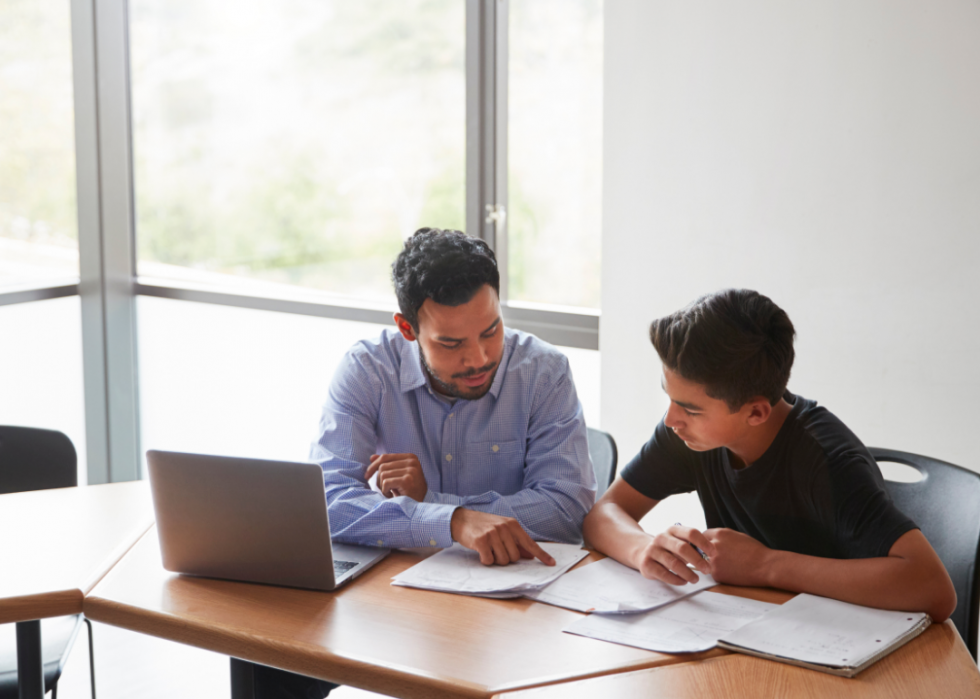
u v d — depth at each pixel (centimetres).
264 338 343
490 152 294
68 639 177
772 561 136
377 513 153
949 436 221
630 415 266
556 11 278
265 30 328
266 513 136
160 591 139
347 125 317
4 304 331
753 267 241
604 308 266
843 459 141
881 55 217
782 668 113
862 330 229
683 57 243
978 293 213
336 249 325
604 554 152
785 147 232
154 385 368
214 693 243
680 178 248
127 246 357
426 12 298
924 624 122
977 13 205
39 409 350
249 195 339
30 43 334
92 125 344
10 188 335
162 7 344
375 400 176
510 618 129
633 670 113
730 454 155
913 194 218
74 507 176
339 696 234
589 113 276
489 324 154
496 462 177
